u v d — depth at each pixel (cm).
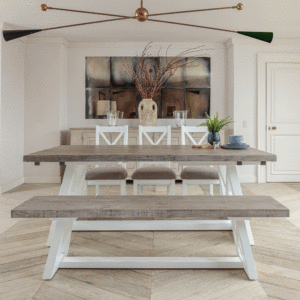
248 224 202
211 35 422
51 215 141
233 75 438
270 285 149
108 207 145
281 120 443
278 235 222
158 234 226
